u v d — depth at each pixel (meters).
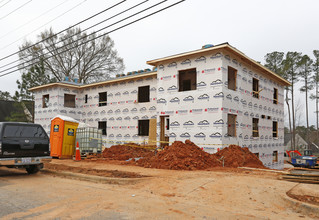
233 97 14.98
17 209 5.40
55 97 23.27
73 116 23.98
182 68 15.69
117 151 16.00
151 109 19.11
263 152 18.36
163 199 6.29
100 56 34.53
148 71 21.02
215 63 14.34
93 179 8.91
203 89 14.67
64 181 8.88
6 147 9.05
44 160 10.09
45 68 30.88
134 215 5.02
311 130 61.03
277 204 5.92
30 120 28.00
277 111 21.28
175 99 15.81
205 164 11.21
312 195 6.32
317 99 42.28
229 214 5.19
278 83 21.95
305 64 41.19
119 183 8.37
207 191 6.85
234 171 10.08
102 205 5.72
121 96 21.22
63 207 5.55
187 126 15.10
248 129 16.48
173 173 9.36
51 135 15.59
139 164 11.80
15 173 10.94
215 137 13.92
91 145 15.33
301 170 11.77
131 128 20.23
